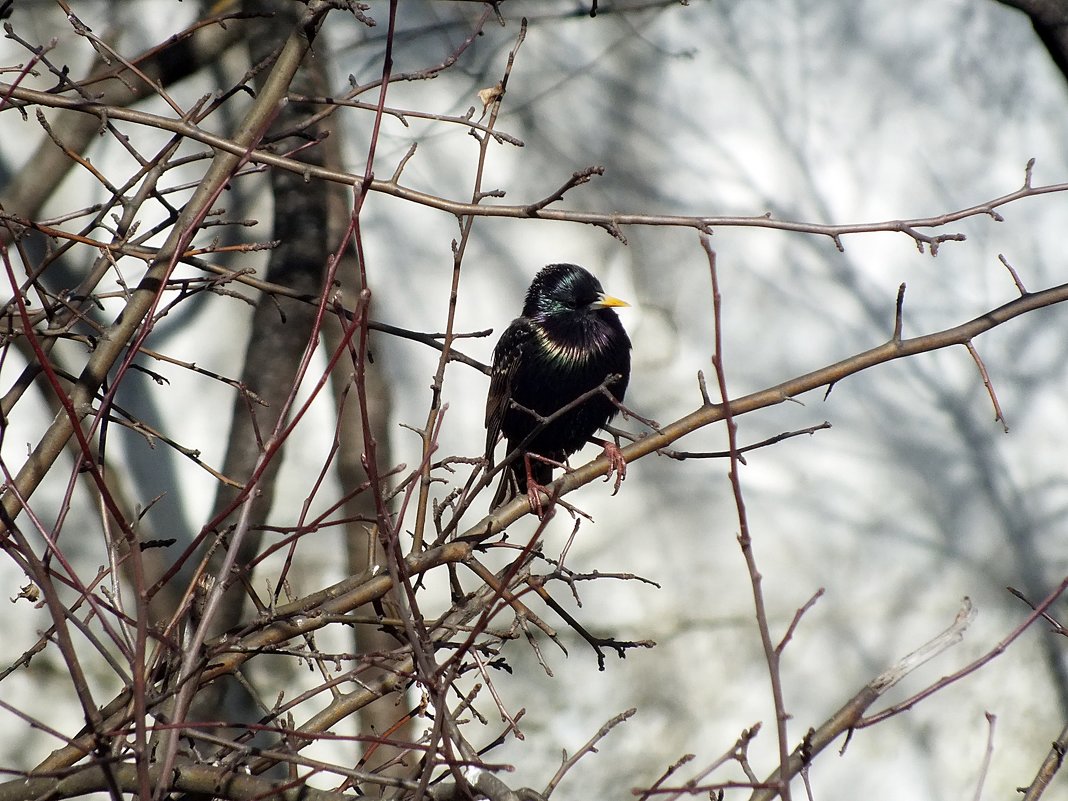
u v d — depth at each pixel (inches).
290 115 425.1
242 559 387.5
